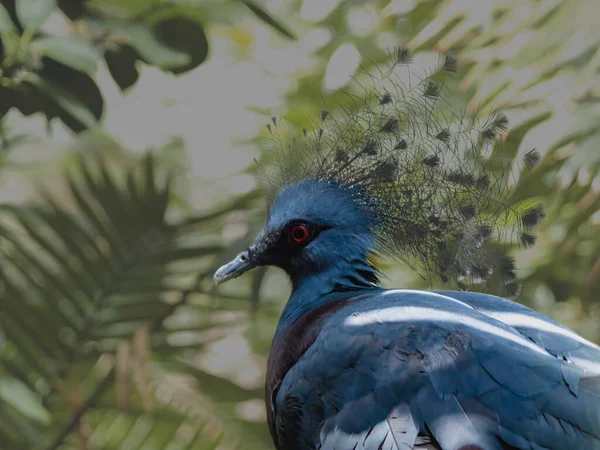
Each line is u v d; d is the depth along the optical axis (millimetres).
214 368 15336
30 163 17703
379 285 8469
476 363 6484
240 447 11844
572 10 10352
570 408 6164
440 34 10500
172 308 11852
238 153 16656
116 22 8805
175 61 8758
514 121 10234
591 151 10133
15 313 11617
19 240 12633
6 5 8133
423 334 6773
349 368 6895
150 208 12070
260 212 11969
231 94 17016
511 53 10359
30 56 8648
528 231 7781
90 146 17391
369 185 8219
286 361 7578
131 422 11758
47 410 11555
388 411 6637
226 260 11664
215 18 10562
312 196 8297
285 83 16297
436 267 8016
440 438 6301
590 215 10875
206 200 16750
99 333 11719
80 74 8703
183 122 17266
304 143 8586
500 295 7805
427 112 8109
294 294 8281
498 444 6246
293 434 7230
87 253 11812
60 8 8734
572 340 6777
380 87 8438
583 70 10234
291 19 16453
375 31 14008
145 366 11125
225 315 13266
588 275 12383
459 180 7934
